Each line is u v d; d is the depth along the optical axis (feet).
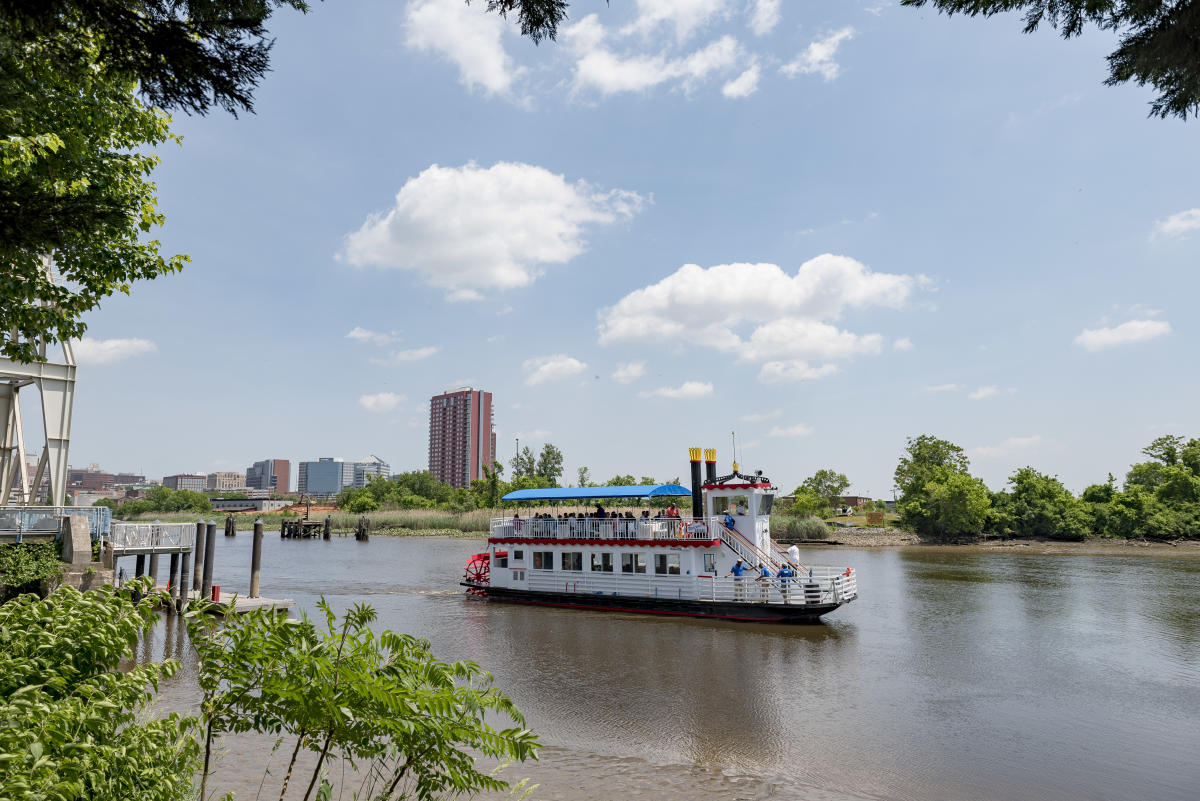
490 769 47.24
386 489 510.58
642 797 43.57
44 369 97.60
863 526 325.62
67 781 12.52
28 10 14.69
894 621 102.32
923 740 53.78
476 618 102.06
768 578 97.66
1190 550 258.16
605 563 108.88
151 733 15.51
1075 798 44.29
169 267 41.68
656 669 73.72
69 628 15.78
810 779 46.73
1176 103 18.90
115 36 14.82
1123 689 67.46
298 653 15.58
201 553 99.30
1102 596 130.82
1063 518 290.76
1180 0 17.31
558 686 67.41
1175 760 50.21
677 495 110.11
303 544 271.69
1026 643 87.15
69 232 19.11
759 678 70.49
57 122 36.42
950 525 298.97
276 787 40.24
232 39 15.06
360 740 16.28
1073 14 19.39
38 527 83.76
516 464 380.17
